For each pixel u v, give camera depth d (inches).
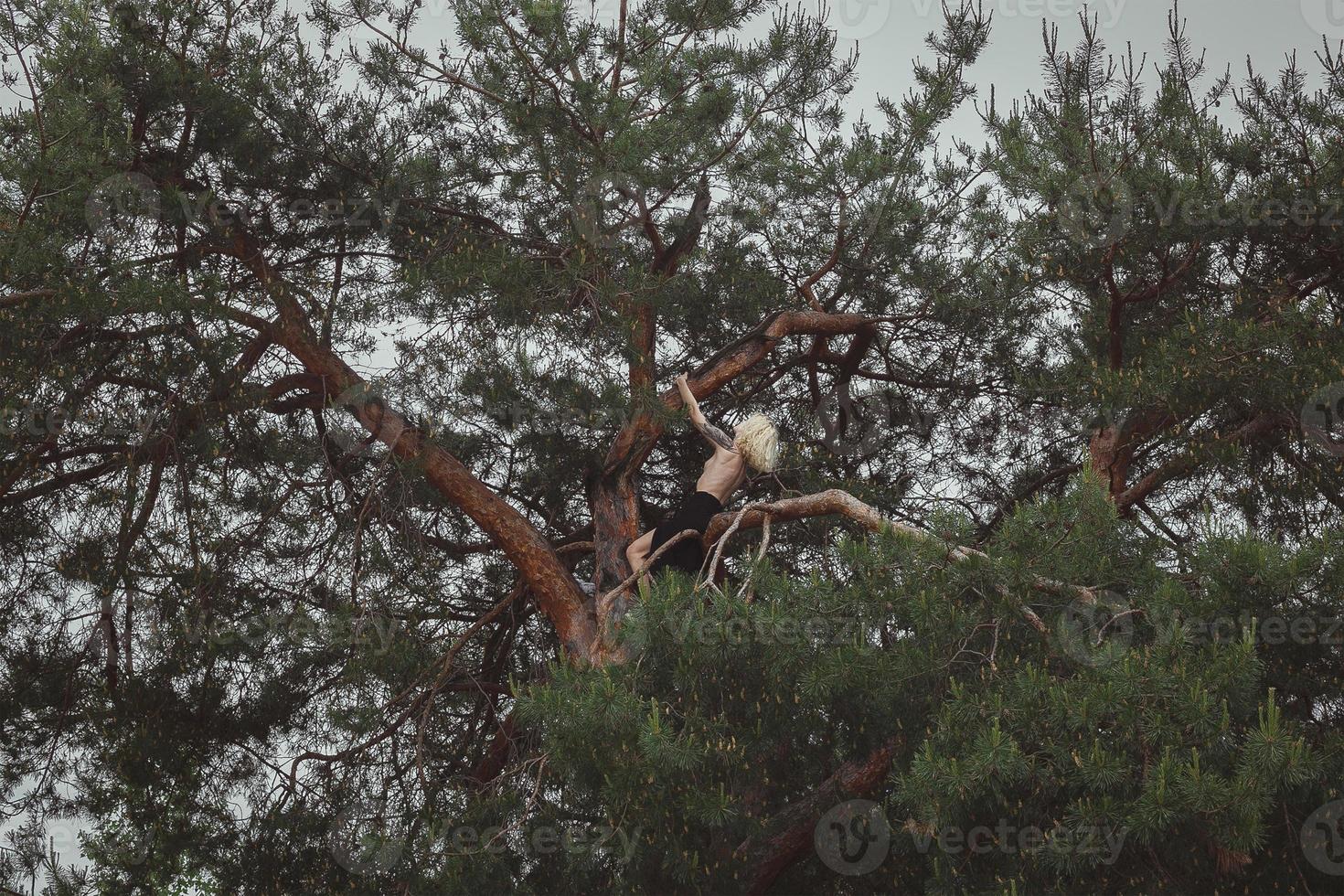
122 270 681.6
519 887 618.8
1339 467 648.4
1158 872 462.6
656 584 487.5
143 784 821.2
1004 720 432.1
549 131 731.4
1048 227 707.4
